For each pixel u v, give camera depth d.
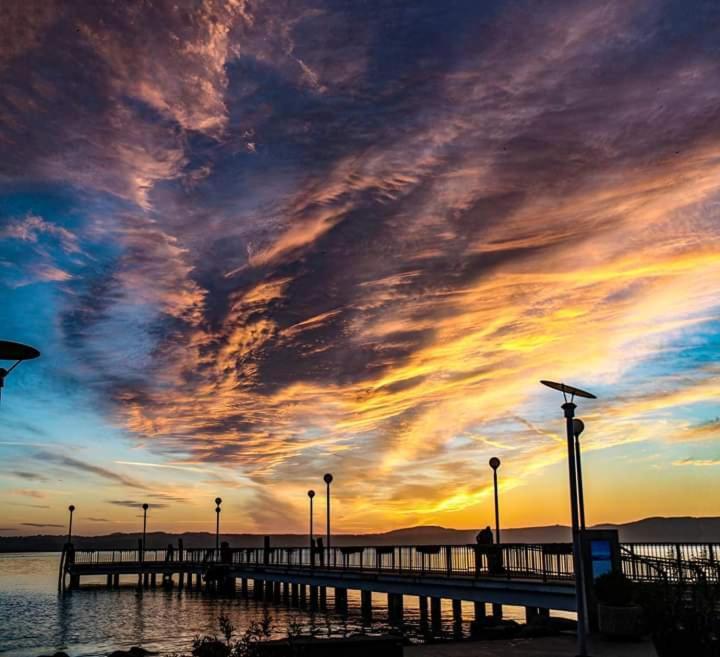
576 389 16.38
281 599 60.34
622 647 17.64
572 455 16.11
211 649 15.12
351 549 43.03
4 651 32.00
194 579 100.81
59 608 53.97
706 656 16.89
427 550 34.19
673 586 19.20
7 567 174.62
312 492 48.47
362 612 43.50
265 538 58.12
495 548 29.69
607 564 20.22
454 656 17.20
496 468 31.16
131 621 44.19
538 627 22.91
